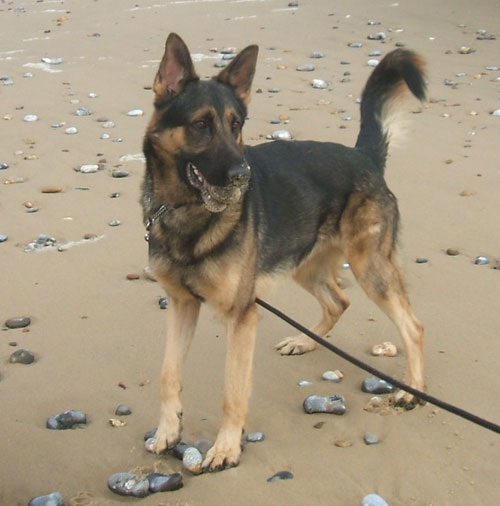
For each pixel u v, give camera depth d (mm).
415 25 7559
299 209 2961
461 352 3146
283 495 2529
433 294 3492
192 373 3059
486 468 2617
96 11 8617
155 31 7590
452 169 4504
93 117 5398
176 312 2787
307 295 3529
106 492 2543
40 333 3264
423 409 2881
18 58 6840
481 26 7453
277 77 6094
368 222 3029
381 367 3098
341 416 2857
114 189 4355
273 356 3184
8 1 9414
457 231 3941
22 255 3787
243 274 2709
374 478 2592
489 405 2879
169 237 2697
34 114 5469
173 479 2549
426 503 2506
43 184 4418
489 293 3482
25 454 2672
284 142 3068
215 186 2633
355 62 6457
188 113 2668
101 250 3822
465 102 5516
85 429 2779
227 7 8531
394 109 3219
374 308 3432
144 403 2896
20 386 2971
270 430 2799
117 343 3197
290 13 8156
